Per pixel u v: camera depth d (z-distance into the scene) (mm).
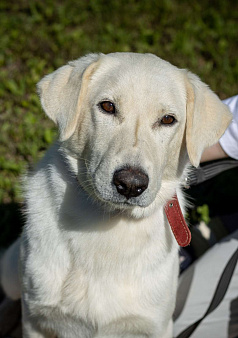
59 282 884
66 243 880
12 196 1216
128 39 1664
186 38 1688
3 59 1521
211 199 1242
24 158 1285
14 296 1063
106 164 810
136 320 890
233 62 1645
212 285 1021
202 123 884
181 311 1030
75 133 871
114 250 874
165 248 897
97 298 877
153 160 821
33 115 1365
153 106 839
